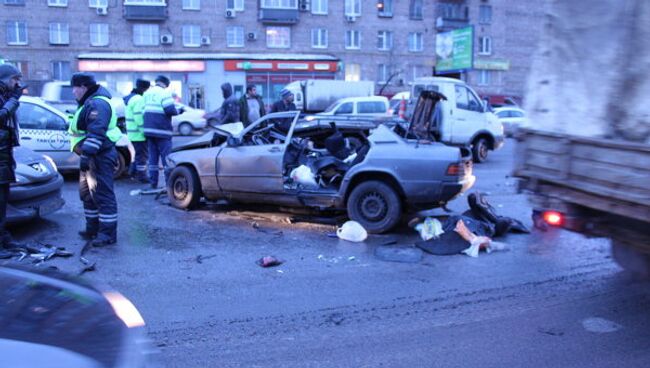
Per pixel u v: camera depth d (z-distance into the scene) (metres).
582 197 4.06
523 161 4.65
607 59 3.99
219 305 4.83
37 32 38.12
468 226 6.88
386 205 7.20
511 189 11.04
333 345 4.08
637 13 3.80
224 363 3.79
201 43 40.31
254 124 8.25
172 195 8.65
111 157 6.42
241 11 40.59
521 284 5.45
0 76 5.62
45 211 7.00
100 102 6.16
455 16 44.91
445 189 7.11
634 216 3.64
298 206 7.87
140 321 2.39
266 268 5.87
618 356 3.92
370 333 4.30
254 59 39.81
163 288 5.21
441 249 6.52
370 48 43.28
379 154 7.18
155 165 10.09
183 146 9.11
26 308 2.20
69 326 2.11
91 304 2.36
